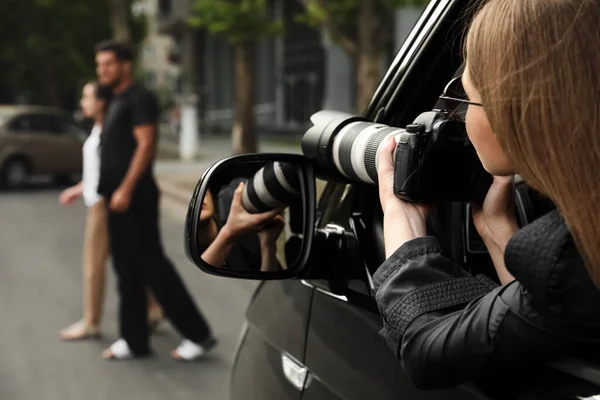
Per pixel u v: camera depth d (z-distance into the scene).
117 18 21.77
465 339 1.12
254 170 1.70
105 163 5.07
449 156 1.31
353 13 12.62
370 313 1.67
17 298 7.12
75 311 6.62
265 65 36.91
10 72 39.22
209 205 1.66
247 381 2.24
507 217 1.50
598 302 1.01
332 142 1.58
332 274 1.85
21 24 37.00
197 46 45.78
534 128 1.03
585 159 1.00
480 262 1.84
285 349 2.02
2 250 9.67
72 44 37.16
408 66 1.76
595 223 0.99
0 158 16.72
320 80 32.22
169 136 36.06
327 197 1.96
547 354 1.08
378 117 1.80
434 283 1.21
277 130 34.81
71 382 4.88
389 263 1.26
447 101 1.37
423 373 1.18
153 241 5.13
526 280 1.05
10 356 5.41
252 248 1.71
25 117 17.16
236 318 6.32
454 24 1.66
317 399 1.79
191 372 5.05
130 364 5.20
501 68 1.05
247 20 16.86
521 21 1.05
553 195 1.03
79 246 9.91
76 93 45.41
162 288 5.16
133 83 5.06
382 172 1.37
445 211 1.86
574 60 1.01
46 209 13.80
